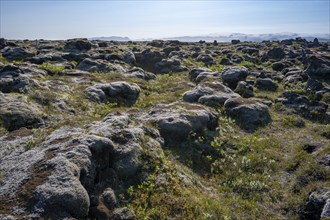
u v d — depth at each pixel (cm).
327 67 4881
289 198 1772
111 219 1427
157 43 9869
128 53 6209
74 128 2092
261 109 3161
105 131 1947
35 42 9694
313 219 1577
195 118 2555
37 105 2747
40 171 1506
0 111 2394
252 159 2278
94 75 4344
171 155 2156
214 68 5684
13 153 1792
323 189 1683
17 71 3659
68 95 3170
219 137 2584
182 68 5700
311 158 2097
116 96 3450
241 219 1600
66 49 6775
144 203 1572
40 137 1975
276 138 2697
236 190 1911
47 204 1314
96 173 1647
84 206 1378
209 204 1662
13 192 1402
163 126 2397
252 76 4991
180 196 1666
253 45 10262
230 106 3212
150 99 3619
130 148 1842
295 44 10619
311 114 3312
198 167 2166
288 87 4500
